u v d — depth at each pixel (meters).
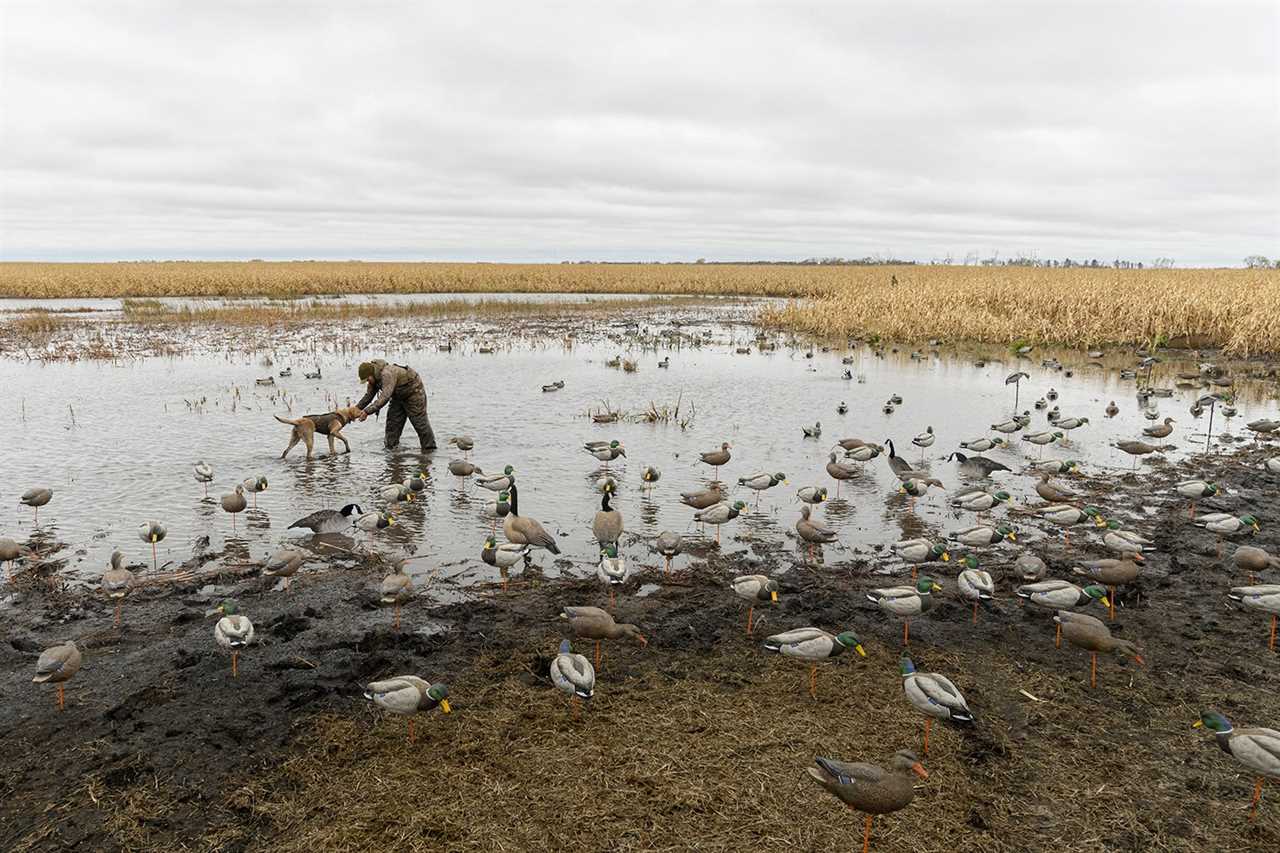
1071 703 9.25
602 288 97.88
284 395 28.69
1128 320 43.00
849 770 7.07
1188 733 8.67
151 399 27.72
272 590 12.34
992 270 114.69
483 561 13.22
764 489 17.44
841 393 29.45
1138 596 11.96
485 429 23.66
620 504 16.66
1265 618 11.30
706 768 8.02
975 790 7.75
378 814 7.36
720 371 34.97
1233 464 19.25
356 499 16.98
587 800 7.55
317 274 100.50
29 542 14.14
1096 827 7.27
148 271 105.38
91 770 7.96
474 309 66.75
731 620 11.35
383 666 9.98
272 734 8.55
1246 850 7.00
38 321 51.25
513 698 9.27
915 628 11.12
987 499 14.97
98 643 10.55
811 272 122.19
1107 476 18.50
